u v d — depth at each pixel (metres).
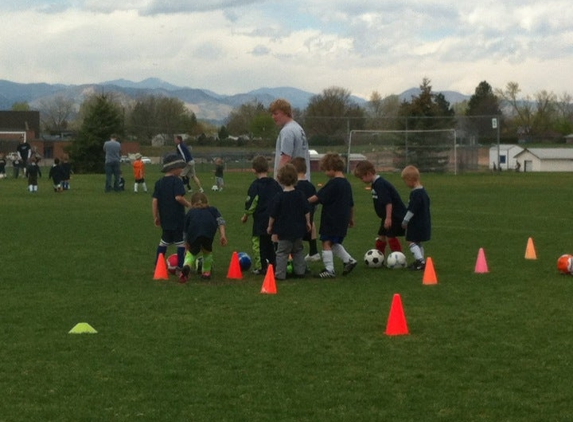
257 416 6.65
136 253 16.50
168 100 109.50
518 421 6.53
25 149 51.34
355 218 24.48
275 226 13.12
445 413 6.71
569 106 129.75
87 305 11.07
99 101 70.25
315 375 7.77
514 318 10.17
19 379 7.64
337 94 93.19
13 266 14.69
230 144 87.06
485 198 34.09
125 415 6.68
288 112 14.53
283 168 13.12
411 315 10.38
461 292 12.03
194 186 42.34
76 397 7.13
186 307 10.94
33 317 10.30
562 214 26.20
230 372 7.87
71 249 17.09
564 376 7.69
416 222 14.28
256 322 9.99
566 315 10.33
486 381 7.56
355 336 9.27
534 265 14.87
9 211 26.45
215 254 16.39
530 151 83.88
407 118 62.59
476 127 62.81
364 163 14.98
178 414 6.71
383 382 7.54
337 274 13.83
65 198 32.66
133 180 48.16
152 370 7.93
